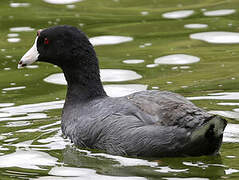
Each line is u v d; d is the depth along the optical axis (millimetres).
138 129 11875
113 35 20641
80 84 13781
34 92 16406
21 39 20172
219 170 11273
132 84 16625
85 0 24750
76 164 11891
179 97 12383
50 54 14039
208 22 21531
